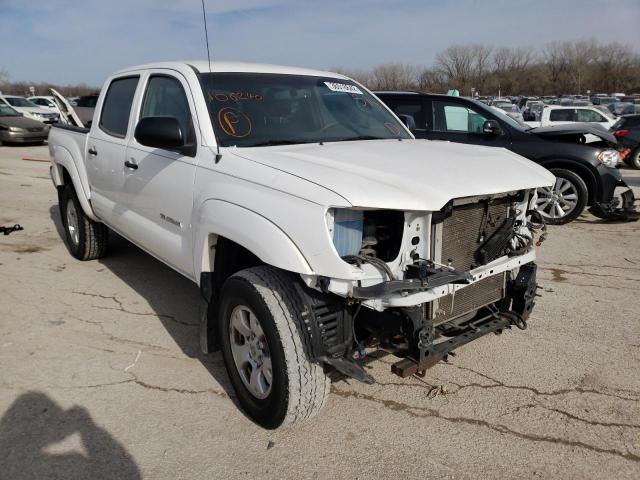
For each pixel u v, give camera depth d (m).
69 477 2.69
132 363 3.77
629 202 7.66
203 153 3.40
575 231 7.40
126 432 3.03
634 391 3.43
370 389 3.46
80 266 5.81
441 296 2.81
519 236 3.34
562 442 2.96
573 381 3.54
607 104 37.88
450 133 8.26
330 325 2.81
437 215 2.78
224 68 3.92
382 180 2.75
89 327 4.32
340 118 4.07
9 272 5.58
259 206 2.83
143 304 4.79
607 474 2.72
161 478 2.69
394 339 2.96
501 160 3.40
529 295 3.39
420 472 2.74
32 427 3.05
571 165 7.60
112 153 4.56
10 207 8.85
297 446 2.93
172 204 3.67
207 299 3.36
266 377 2.96
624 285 5.27
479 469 2.76
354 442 2.96
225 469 2.76
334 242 2.61
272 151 3.28
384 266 2.64
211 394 3.41
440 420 3.15
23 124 18.78
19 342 4.04
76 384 3.49
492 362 3.78
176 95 3.82
